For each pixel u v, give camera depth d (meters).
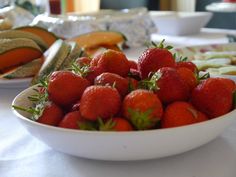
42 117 0.28
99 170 0.27
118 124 0.25
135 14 0.85
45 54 0.53
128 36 0.78
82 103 0.26
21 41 0.50
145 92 0.25
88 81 0.29
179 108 0.26
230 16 1.47
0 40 0.51
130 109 0.25
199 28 0.97
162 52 0.30
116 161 0.27
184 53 0.63
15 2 0.94
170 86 0.27
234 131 0.33
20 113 0.30
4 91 0.49
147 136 0.24
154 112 0.25
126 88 0.28
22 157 0.30
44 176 0.26
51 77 0.29
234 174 0.26
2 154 0.30
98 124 0.25
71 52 0.48
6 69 0.50
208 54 0.61
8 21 0.66
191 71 0.30
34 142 0.32
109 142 0.24
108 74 0.28
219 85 0.27
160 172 0.26
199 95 0.28
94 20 0.78
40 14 0.90
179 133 0.24
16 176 0.27
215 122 0.26
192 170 0.27
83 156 0.26
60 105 0.29
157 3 1.50
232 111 0.27
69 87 0.28
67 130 0.24
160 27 0.95
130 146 0.24
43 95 0.29
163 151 0.25
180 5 1.68
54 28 0.77
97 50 0.64
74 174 0.26
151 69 0.30
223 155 0.29
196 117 0.27
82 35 0.70
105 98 0.25
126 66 0.31
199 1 1.58
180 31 0.94
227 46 0.68
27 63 0.50
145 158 0.26
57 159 0.29
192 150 0.29
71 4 1.81
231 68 0.49
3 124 0.38
